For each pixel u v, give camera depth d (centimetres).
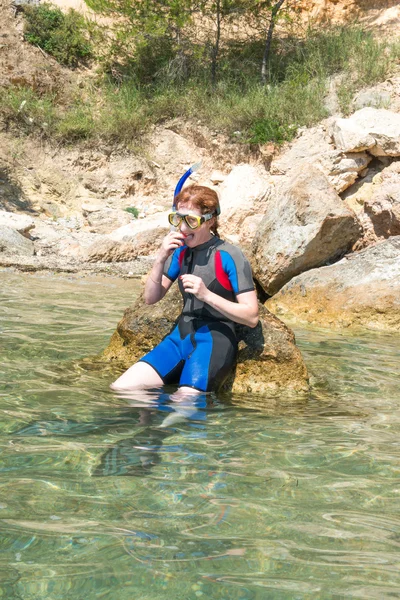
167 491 255
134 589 185
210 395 403
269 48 1697
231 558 204
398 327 707
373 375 481
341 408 394
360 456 305
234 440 321
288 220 855
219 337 411
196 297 398
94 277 986
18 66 1700
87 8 1895
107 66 1800
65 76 1761
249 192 1285
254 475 276
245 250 923
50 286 871
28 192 1498
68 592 183
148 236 1234
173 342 424
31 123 1617
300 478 274
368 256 790
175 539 216
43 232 1305
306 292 775
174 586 187
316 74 1648
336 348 584
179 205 408
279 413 377
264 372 436
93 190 1562
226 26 1892
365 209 1019
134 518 230
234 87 1689
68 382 417
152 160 1617
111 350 496
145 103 1698
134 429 329
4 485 255
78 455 290
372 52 1619
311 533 224
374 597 184
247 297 403
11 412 350
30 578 189
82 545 209
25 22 1780
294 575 195
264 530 225
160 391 401
